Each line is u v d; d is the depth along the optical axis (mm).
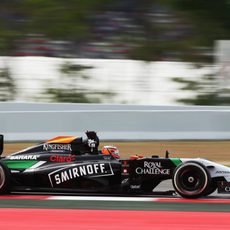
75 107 61656
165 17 104812
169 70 79625
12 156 34375
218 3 106438
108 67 78875
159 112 58312
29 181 33250
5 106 61969
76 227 22016
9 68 78625
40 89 75312
